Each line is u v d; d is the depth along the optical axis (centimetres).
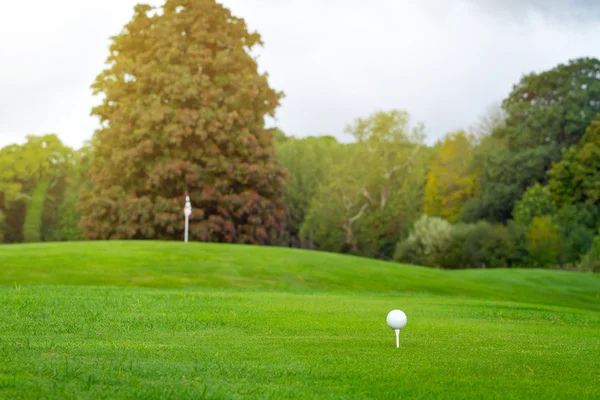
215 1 4834
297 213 7912
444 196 7438
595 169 5731
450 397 573
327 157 8012
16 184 8625
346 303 1644
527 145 6988
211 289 2220
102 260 2764
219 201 4572
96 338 878
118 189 4622
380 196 7456
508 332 1109
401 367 711
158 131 4541
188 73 4603
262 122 5000
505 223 6600
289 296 1833
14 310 1180
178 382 605
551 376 687
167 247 3120
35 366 638
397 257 6400
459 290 2858
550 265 5381
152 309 1275
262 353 779
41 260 2700
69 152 8919
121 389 566
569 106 6844
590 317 1588
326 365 710
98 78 4853
